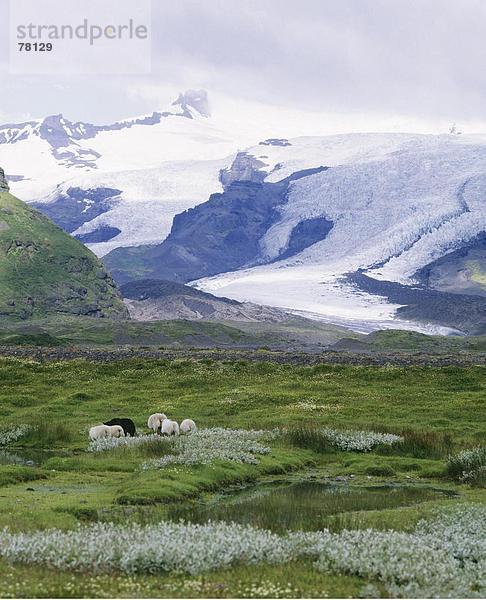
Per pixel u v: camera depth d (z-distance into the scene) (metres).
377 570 21.78
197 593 19.64
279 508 32.97
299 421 63.00
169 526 25.42
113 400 77.75
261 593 19.62
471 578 21.72
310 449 53.31
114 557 22.28
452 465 44.56
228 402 75.00
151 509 32.84
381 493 38.62
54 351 130.38
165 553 22.19
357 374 90.88
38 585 19.69
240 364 100.31
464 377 87.00
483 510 30.98
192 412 71.06
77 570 21.58
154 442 50.03
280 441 54.06
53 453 51.00
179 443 49.72
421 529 27.84
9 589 19.19
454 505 33.53
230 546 23.00
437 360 112.12
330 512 32.38
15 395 79.31
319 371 94.75
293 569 22.23
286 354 134.12
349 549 23.16
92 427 56.97
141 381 90.25
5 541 23.44
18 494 35.56
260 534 24.61
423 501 36.22
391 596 20.06
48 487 38.44
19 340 189.62
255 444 50.22
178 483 37.66
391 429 58.88
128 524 27.53
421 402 73.62
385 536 24.94
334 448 53.50
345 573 22.30
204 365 99.62
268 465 45.69
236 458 45.09
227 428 61.16
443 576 21.31
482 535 26.72
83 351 131.75
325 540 23.88
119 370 96.88
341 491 39.28
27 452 51.62
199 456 43.91
